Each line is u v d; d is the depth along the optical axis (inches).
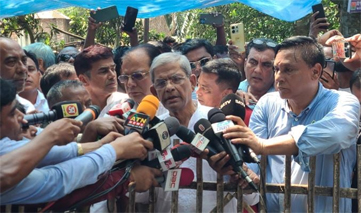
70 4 313.0
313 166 138.2
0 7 310.2
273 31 518.0
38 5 311.6
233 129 131.9
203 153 131.8
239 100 142.9
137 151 125.1
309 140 136.3
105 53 191.3
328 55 207.0
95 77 190.5
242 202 137.3
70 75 207.3
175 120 132.7
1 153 116.8
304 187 140.3
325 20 251.6
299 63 145.6
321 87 151.9
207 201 145.3
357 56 183.0
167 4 317.1
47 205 121.4
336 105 145.7
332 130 137.3
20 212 122.2
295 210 150.3
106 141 128.2
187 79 147.8
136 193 146.2
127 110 141.3
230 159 131.0
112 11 274.1
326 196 144.1
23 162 110.0
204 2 322.0
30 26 468.1
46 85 209.0
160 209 145.3
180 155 130.2
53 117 129.7
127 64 179.8
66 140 116.1
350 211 147.9
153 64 148.6
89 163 119.6
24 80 171.0
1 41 167.2
